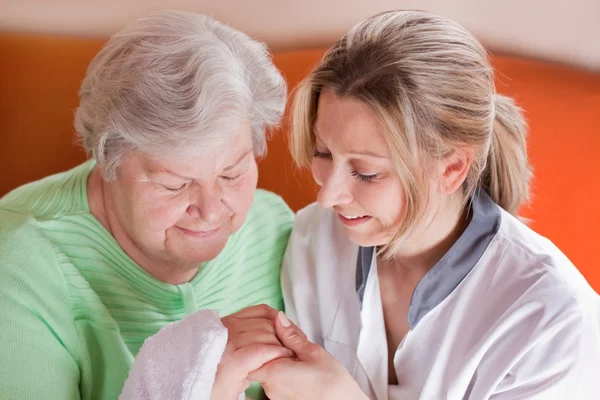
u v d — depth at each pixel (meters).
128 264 1.08
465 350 1.01
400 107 0.86
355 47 0.88
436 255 1.05
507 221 1.05
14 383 0.92
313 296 1.19
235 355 0.93
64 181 1.12
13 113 1.58
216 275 1.16
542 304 0.95
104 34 1.71
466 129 0.91
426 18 0.90
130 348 1.10
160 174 0.93
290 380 0.93
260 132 1.02
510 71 1.46
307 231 1.21
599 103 1.40
